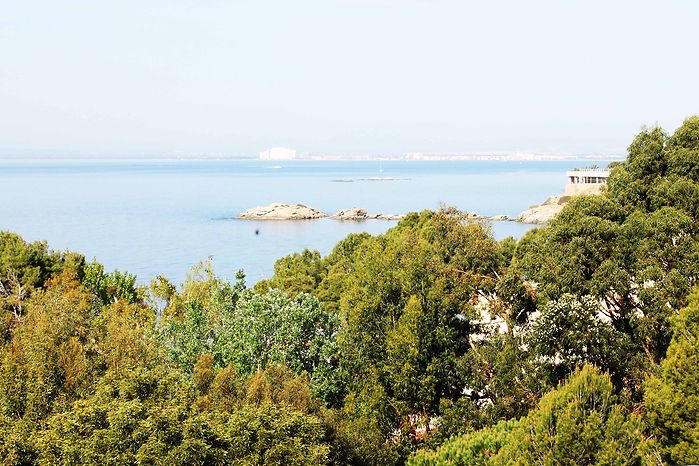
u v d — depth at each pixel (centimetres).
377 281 3784
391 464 2888
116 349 3130
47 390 2697
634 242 3491
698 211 3541
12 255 5922
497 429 3006
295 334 3612
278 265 6800
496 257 4406
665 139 4028
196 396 2611
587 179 14600
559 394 2420
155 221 18250
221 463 2152
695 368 2530
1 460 2339
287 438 2225
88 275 6100
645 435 2798
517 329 3928
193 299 3997
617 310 3584
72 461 2138
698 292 2708
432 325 3534
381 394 3344
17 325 4159
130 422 2145
